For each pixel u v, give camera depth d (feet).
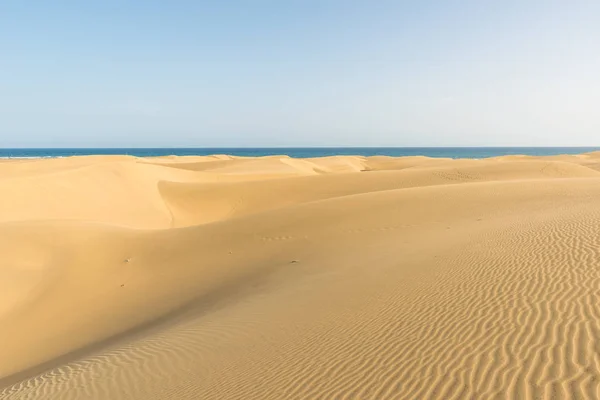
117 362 26.84
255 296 36.04
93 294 47.37
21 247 53.78
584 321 18.72
